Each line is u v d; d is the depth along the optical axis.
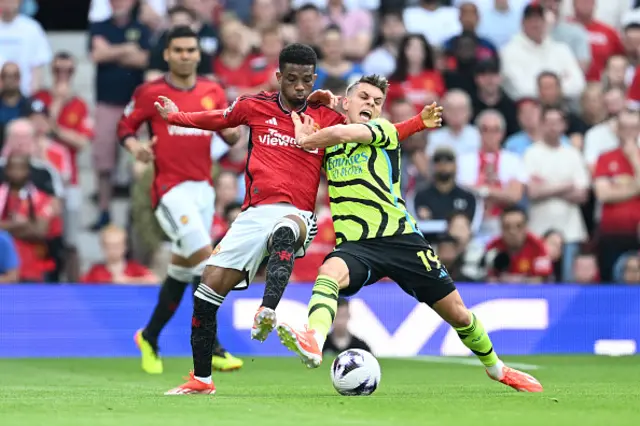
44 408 19.03
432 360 39.78
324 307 21.03
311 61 22.67
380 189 22.22
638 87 56.81
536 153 50.56
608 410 18.84
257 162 22.78
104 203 50.75
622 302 44.22
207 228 32.75
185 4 51.69
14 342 40.19
